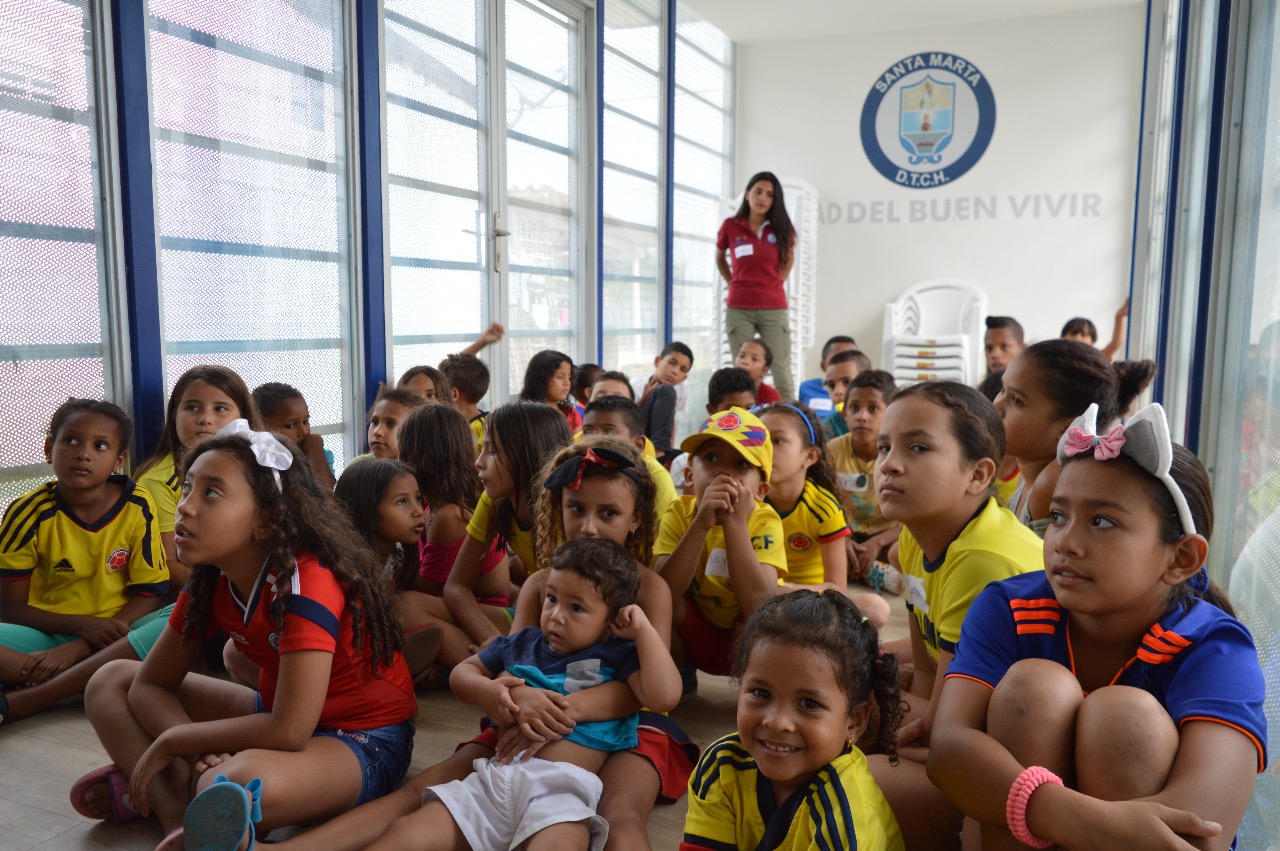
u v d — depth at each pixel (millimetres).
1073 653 1119
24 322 2357
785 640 1071
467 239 4066
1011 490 2223
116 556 2129
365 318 3467
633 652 1538
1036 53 6387
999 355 4281
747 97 7051
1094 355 1639
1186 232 3605
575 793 1366
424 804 1377
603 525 1688
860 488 3057
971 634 1168
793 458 2104
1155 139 5602
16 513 2068
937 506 1327
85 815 1484
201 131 2809
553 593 1567
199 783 1314
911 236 6797
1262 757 972
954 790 1037
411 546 2172
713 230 6926
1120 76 6238
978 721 1091
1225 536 2424
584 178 4945
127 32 2516
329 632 1387
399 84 3576
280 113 3098
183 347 2799
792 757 1065
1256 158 2336
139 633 1982
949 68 6586
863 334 6973
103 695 1531
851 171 6891
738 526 1800
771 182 5520
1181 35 3631
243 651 1494
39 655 1960
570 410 3619
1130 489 998
